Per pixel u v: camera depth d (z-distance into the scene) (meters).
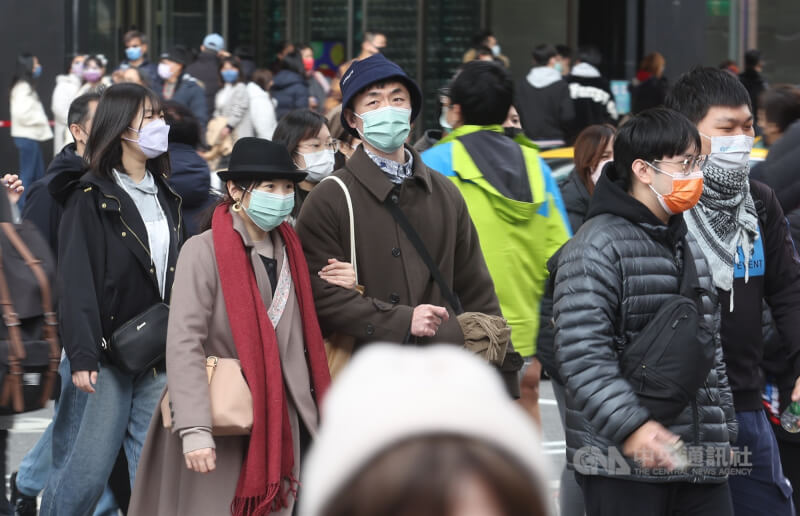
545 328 11.80
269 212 8.73
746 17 41.56
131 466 10.38
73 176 10.48
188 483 8.62
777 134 14.83
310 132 12.57
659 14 41.97
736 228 9.14
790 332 9.38
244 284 8.68
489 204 11.09
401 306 9.17
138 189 10.45
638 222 8.03
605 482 8.01
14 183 12.11
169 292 10.38
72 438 10.65
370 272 9.37
